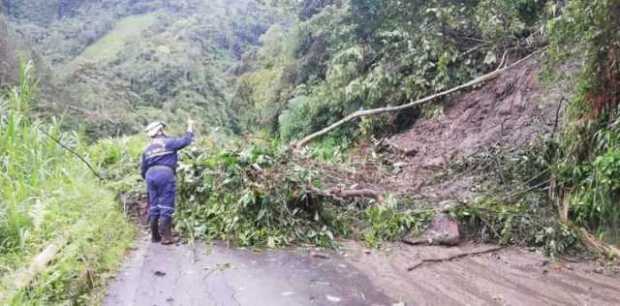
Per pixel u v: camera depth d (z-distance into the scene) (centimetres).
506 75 1034
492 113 1007
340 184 757
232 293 439
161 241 592
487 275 511
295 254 570
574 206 629
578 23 581
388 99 1220
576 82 674
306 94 1512
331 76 1314
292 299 430
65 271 411
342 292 451
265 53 2483
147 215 682
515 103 963
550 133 781
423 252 585
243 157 677
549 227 608
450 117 1087
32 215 496
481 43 1126
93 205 614
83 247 476
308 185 657
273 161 688
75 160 808
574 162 650
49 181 662
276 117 1692
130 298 418
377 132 1234
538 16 1030
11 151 658
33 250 453
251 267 514
